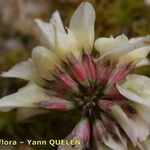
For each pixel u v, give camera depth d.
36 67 0.08
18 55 0.12
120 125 0.08
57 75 0.08
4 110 0.08
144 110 0.08
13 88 0.11
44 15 0.14
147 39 0.08
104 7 0.12
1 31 0.15
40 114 0.09
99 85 0.08
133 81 0.08
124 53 0.08
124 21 0.12
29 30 0.14
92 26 0.09
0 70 0.12
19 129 0.10
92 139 0.08
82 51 0.08
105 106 0.08
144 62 0.09
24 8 0.15
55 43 0.08
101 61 0.08
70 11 0.13
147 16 0.13
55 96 0.08
